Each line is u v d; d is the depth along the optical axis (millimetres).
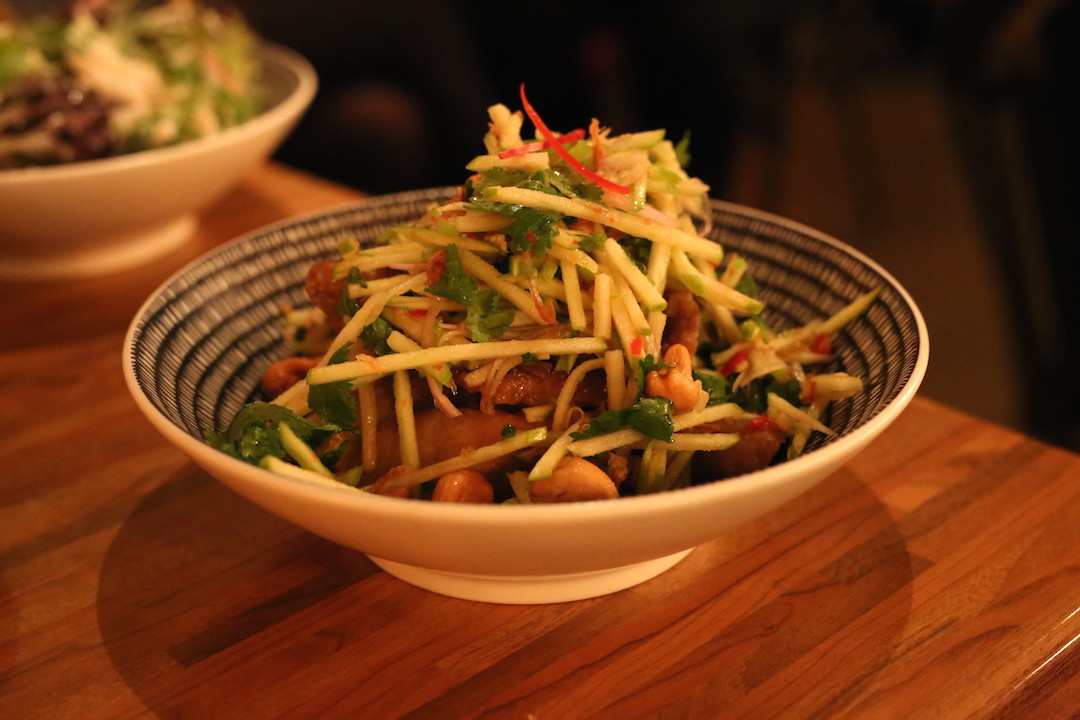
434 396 381
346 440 385
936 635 343
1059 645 338
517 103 1169
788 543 380
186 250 598
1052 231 829
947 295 1071
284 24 1001
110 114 612
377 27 1037
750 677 333
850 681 330
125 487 414
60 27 668
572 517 302
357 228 481
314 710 327
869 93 1373
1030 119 833
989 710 322
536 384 378
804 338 419
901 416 440
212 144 545
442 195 487
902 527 384
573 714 324
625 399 372
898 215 1200
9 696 334
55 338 518
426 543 314
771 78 1167
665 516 307
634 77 1131
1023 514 387
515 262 374
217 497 408
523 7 1122
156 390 369
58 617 359
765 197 1198
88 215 537
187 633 352
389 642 347
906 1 1124
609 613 355
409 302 383
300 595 365
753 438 385
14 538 392
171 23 740
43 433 447
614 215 381
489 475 376
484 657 341
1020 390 922
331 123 1007
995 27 881
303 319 448
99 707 330
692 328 394
